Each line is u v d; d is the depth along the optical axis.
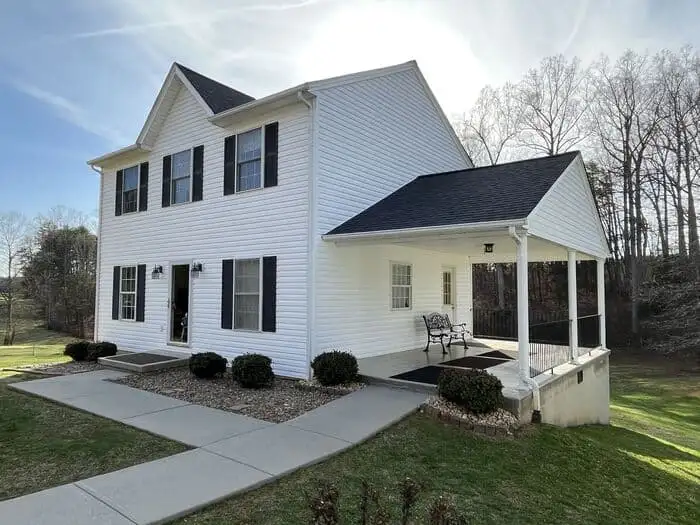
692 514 5.25
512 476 5.03
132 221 13.25
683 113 22.98
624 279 26.62
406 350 11.70
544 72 27.23
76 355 11.88
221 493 3.98
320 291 9.12
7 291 31.14
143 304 12.71
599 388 11.39
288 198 9.42
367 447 5.37
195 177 11.44
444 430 6.12
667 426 13.22
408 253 11.95
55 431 5.88
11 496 3.97
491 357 10.69
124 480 4.26
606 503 4.90
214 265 10.82
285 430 5.85
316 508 2.61
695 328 21.84
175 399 7.59
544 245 9.20
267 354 9.56
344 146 9.94
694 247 22.36
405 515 2.80
